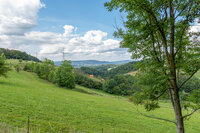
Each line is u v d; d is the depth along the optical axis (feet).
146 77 22.17
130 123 65.36
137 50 24.93
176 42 23.44
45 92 124.98
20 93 90.68
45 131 36.42
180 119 21.08
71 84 216.95
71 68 228.43
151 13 21.59
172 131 64.69
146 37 22.81
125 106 125.59
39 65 310.45
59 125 44.04
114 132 46.96
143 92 23.63
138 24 23.25
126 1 20.94
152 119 83.92
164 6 22.29
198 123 87.30
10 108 51.62
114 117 71.82
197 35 21.49
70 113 63.05
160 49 24.97
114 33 25.27
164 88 21.74
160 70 21.40
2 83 126.72
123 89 308.60
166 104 161.17
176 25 22.91
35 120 44.06
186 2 21.39
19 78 210.79
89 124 51.85
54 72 260.01
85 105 94.32
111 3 23.20
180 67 22.68
